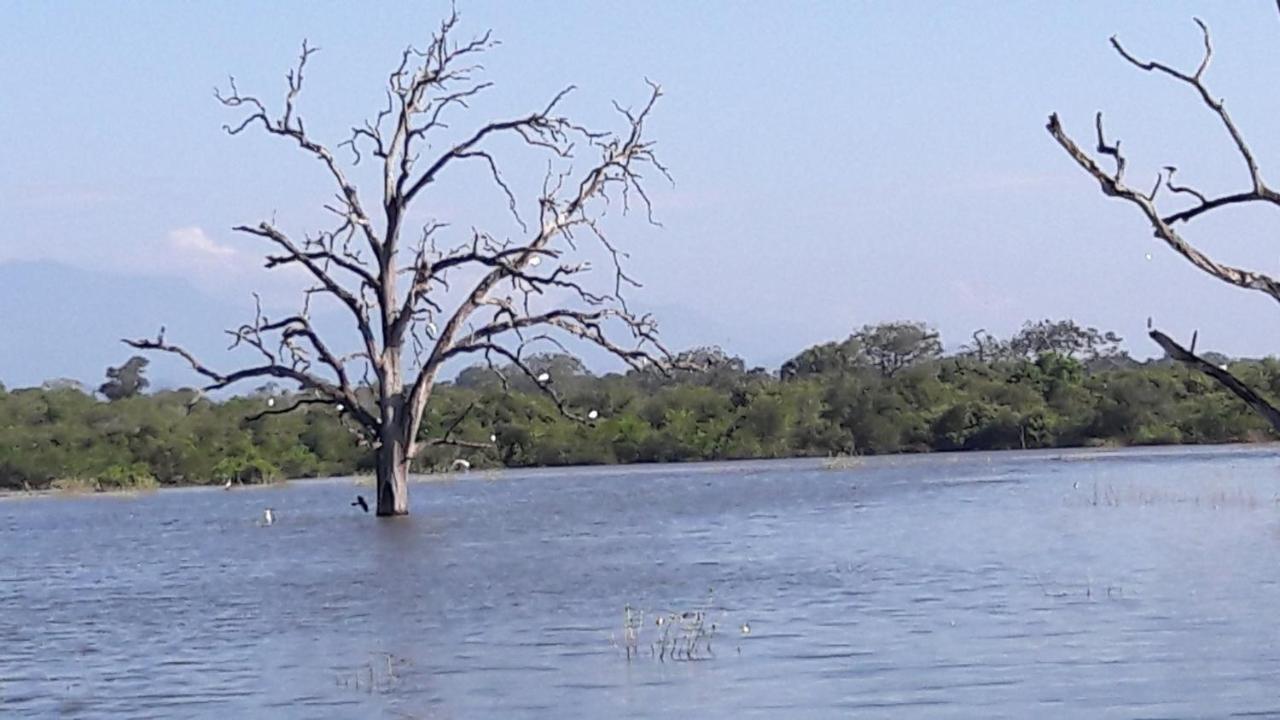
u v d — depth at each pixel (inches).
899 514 1943.9
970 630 960.3
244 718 783.1
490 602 1168.2
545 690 819.4
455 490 2851.9
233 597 1270.9
